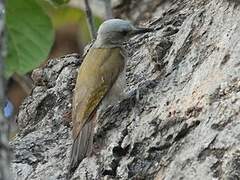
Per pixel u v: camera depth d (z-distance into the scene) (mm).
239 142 10227
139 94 12484
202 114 10977
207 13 12508
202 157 10477
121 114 12539
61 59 14789
